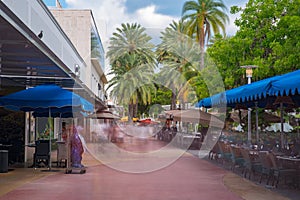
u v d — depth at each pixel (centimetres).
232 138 1938
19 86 1750
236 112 2303
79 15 2973
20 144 1645
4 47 1077
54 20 1698
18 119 1712
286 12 1956
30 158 1881
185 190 1005
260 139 1830
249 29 2089
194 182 1134
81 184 1095
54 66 1329
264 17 2011
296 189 1018
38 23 1433
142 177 1229
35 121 2092
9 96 1316
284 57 1759
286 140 1770
